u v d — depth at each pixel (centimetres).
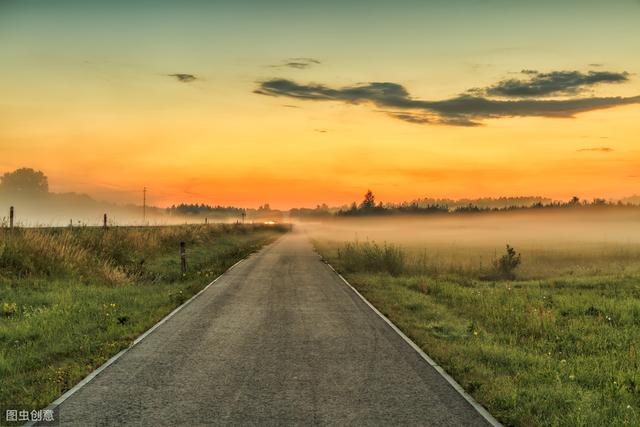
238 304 1330
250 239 5525
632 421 572
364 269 2242
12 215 1781
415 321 1138
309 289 1634
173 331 995
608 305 1352
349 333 987
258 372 719
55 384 650
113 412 559
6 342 867
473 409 584
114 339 905
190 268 2280
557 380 721
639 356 885
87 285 1555
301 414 559
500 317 1220
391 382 680
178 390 636
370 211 17988
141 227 3319
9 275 1466
